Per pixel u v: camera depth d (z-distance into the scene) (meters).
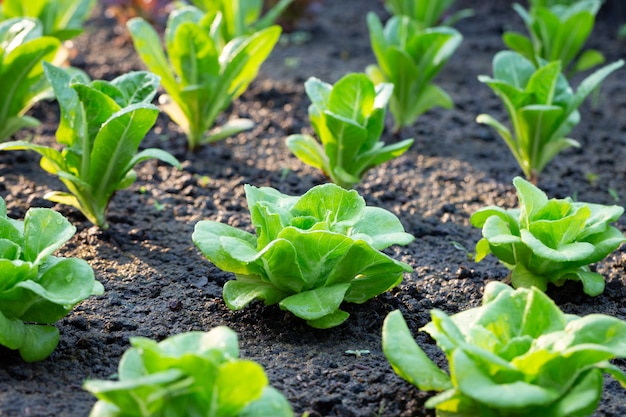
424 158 2.53
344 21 3.49
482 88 2.84
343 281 2.03
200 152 2.49
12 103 2.37
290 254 1.98
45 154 2.14
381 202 2.37
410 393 1.95
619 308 2.11
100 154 2.14
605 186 2.46
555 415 1.82
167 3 3.05
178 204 2.33
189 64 2.39
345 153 2.26
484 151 2.57
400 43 2.59
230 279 2.13
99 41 3.05
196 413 1.78
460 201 2.39
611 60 3.07
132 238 2.22
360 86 2.21
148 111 2.11
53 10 2.61
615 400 1.95
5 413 1.88
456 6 3.68
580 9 2.70
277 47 3.10
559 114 2.33
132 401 1.77
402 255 2.22
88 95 2.10
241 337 2.03
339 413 1.92
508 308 1.88
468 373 1.80
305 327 2.04
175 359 1.75
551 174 2.49
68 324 2.03
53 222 1.96
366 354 2.01
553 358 1.82
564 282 2.13
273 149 2.53
